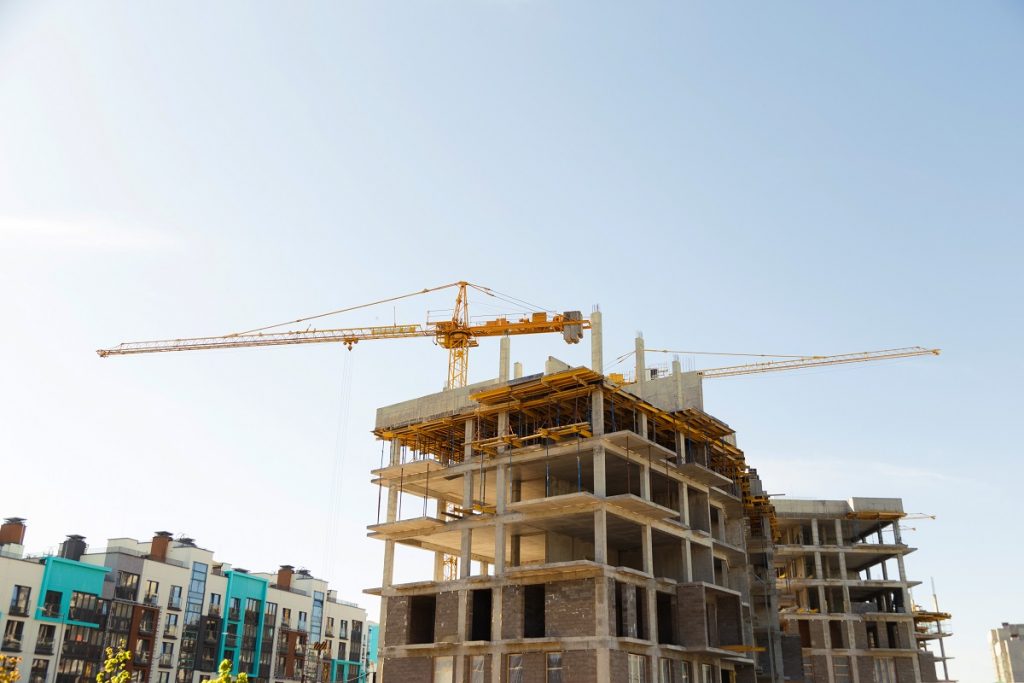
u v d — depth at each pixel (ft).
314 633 440.86
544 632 195.62
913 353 424.87
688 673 197.16
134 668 341.00
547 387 199.72
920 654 350.02
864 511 358.02
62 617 320.09
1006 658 540.11
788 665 264.52
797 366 433.48
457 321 370.73
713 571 216.54
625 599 183.11
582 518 195.21
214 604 386.93
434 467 215.92
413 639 206.49
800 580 349.41
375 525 215.72
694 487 218.59
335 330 379.76
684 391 222.28
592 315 204.85
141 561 358.84
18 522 337.93
